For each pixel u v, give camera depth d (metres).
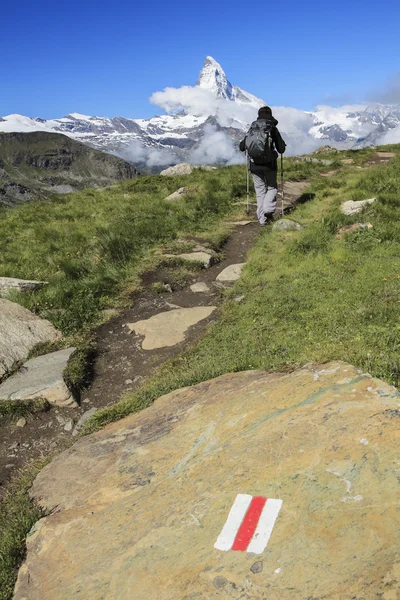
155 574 3.14
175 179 23.11
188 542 3.29
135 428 5.10
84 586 3.23
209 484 3.77
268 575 2.86
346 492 3.28
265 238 11.98
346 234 10.21
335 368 4.87
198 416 4.84
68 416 6.29
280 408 4.46
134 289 9.92
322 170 22.78
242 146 12.98
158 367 6.87
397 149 28.23
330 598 2.62
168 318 8.48
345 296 7.38
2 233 16.75
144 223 14.15
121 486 4.18
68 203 21.50
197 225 13.99
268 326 7.03
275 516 3.26
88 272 10.98
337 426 3.95
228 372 5.89
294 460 3.72
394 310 6.49
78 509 4.05
